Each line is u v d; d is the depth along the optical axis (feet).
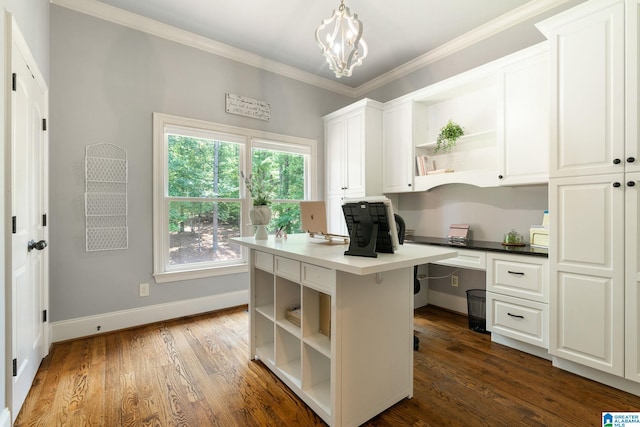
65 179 8.13
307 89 13.00
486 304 8.32
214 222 10.81
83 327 8.38
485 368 6.78
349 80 13.48
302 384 5.59
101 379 6.30
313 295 5.70
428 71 11.39
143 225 9.32
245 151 11.35
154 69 9.48
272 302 7.58
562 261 6.46
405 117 11.00
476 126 9.86
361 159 11.56
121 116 8.93
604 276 5.90
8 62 4.71
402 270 5.68
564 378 6.33
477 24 9.42
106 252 8.75
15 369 5.01
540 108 7.51
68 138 8.16
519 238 8.52
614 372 5.81
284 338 6.52
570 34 6.30
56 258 8.01
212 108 10.59
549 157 6.62
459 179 9.35
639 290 5.52
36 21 6.58
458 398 5.70
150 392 5.86
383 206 4.88
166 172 9.80
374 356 5.20
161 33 9.55
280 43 10.58
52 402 5.53
